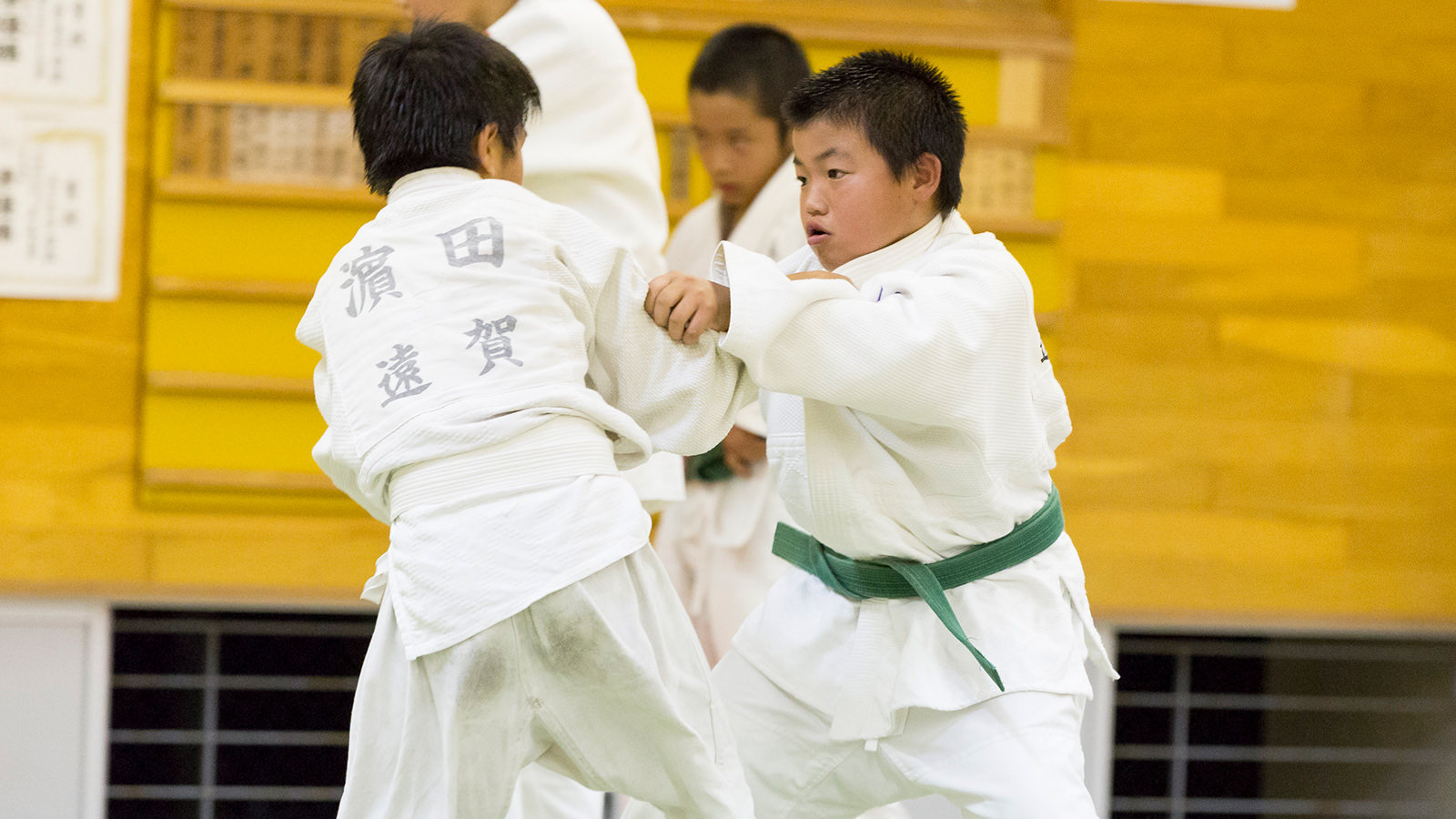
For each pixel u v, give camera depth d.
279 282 12.41
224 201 12.38
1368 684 14.82
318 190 12.35
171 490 12.41
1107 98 13.32
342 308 6.36
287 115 12.35
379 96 6.57
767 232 10.59
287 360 12.52
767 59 10.59
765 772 7.43
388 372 6.09
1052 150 13.23
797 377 6.32
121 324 12.38
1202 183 13.49
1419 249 13.84
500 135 6.65
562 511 5.89
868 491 6.80
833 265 7.04
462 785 5.96
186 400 12.43
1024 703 6.68
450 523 5.89
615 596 5.98
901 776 7.00
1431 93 13.77
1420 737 14.70
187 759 13.18
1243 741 14.75
